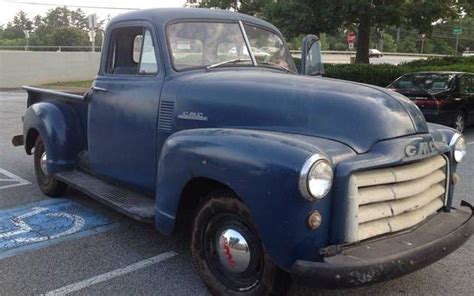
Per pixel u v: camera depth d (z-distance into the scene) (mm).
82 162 5551
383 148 3180
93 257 4312
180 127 4000
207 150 3342
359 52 20328
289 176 2875
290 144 3014
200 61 4379
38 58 24125
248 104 3615
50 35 55562
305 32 18250
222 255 3469
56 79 24812
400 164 3203
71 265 4148
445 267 4195
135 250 4469
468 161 8461
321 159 2875
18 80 23766
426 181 3484
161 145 4191
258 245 3234
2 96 19844
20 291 3699
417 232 3355
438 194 3686
